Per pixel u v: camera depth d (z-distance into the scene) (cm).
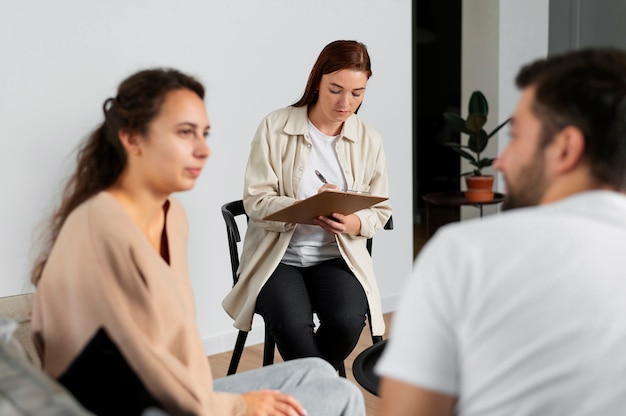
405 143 408
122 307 135
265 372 182
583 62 102
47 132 306
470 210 551
